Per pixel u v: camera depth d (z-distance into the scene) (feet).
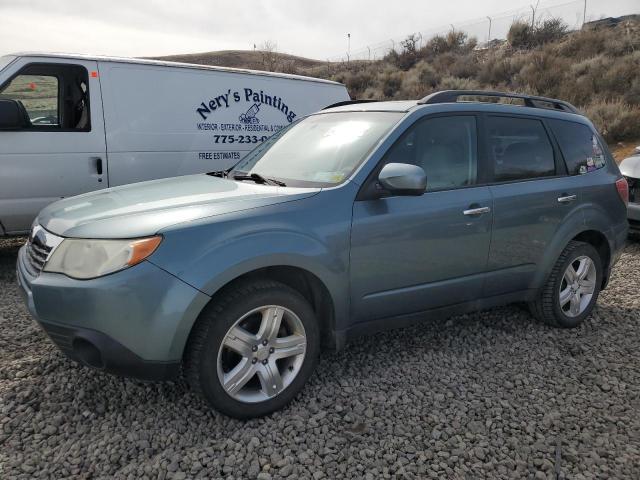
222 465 8.66
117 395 10.53
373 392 11.00
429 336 13.83
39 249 10.03
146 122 21.16
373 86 82.28
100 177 20.34
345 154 11.64
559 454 9.18
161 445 9.14
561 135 14.48
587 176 14.69
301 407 10.35
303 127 14.01
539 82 63.21
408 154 11.59
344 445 9.27
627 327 14.88
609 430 9.97
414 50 98.02
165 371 9.04
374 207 10.85
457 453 9.16
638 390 11.44
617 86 55.98
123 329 8.72
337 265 10.36
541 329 14.49
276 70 108.37
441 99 12.66
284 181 11.63
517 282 13.46
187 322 8.91
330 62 114.11
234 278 9.30
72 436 9.30
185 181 12.56
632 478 8.64
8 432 9.31
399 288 11.41
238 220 9.48
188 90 22.21
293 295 10.02
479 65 78.89
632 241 24.94
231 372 9.60
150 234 8.86
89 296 8.70
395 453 9.12
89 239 9.12
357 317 11.08
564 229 13.89
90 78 19.90
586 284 14.85
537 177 13.64
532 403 10.82
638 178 22.31
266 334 9.84
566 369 12.32
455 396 10.98
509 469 8.84
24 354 12.12
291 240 9.73
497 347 13.33
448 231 11.76
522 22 87.51
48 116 19.99
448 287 12.16
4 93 19.03
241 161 14.19
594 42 69.62
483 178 12.60
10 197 18.78
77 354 9.19
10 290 16.65
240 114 23.73
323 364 12.10
